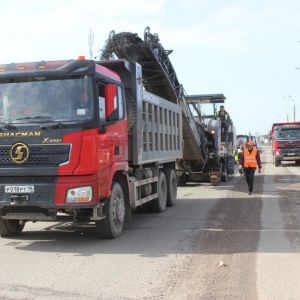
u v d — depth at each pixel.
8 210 8.40
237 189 18.44
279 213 12.09
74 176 8.06
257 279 6.39
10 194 8.21
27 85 8.29
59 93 8.20
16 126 8.17
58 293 5.84
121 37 13.56
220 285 6.13
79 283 6.25
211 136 20.45
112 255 7.80
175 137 14.66
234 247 8.29
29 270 6.91
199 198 15.58
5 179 8.29
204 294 5.77
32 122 8.15
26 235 9.64
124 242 8.79
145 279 6.41
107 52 13.76
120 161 9.40
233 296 5.69
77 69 8.17
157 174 12.34
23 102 8.26
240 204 13.91
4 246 8.60
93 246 8.50
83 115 8.09
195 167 20.56
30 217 8.38
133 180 10.24
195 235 9.35
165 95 15.98
